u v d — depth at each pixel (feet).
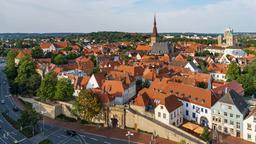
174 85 406.00
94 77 446.60
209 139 310.65
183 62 645.92
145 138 323.78
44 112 408.46
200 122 365.40
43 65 618.85
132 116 352.28
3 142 317.42
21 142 318.65
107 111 365.81
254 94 488.02
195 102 369.30
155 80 435.94
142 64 634.02
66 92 422.41
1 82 614.75
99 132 344.28
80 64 621.72
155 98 370.53
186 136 312.09
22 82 506.89
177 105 359.05
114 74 478.59
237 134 335.06
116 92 407.64
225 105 341.00
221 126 346.95
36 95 475.72
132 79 464.65
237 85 463.42
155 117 348.59
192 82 449.06
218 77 602.44
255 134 317.42
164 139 323.37
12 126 367.66
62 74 521.24
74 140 322.34
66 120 387.96
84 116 359.46
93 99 356.18
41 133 344.08
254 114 317.63
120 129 352.69
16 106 448.24
